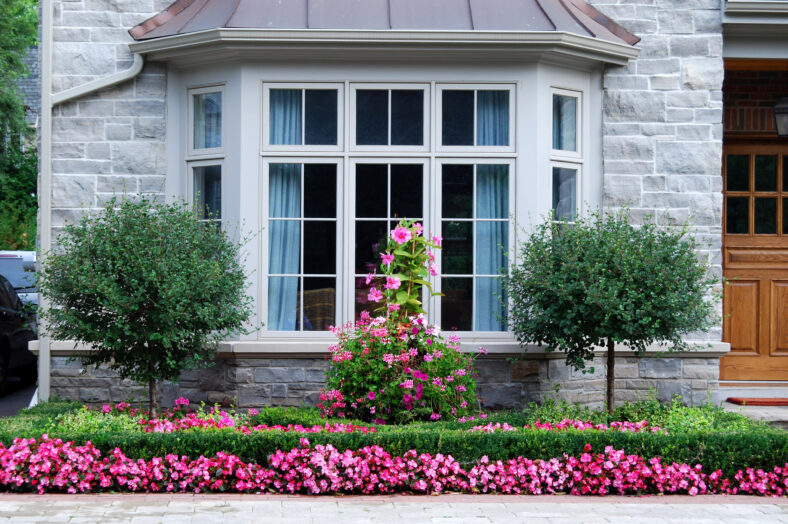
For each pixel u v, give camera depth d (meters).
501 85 8.27
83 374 8.34
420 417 7.27
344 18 8.06
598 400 8.48
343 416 7.34
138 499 5.73
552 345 7.59
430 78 8.23
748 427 7.03
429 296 8.20
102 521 5.12
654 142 8.58
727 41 8.84
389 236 7.98
